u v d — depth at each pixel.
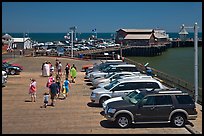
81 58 57.72
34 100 22.11
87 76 32.31
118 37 123.88
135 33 120.81
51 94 20.61
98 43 136.75
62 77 35.00
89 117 17.75
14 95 24.19
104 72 29.56
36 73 38.38
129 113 15.66
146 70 34.34
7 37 93.81
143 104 15.78
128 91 20.03
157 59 98.44
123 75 25.55
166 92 16.20
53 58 56.94
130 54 105.56
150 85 20.05
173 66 78.06
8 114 18.31
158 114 15.77
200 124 16.28
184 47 153.50
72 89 27.09
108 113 15.84
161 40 137.75
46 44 122.62
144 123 15.98
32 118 17.45
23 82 30.97
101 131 15.12
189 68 73.38
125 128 15.69
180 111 15.88
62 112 18.88
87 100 22.47
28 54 67.69
